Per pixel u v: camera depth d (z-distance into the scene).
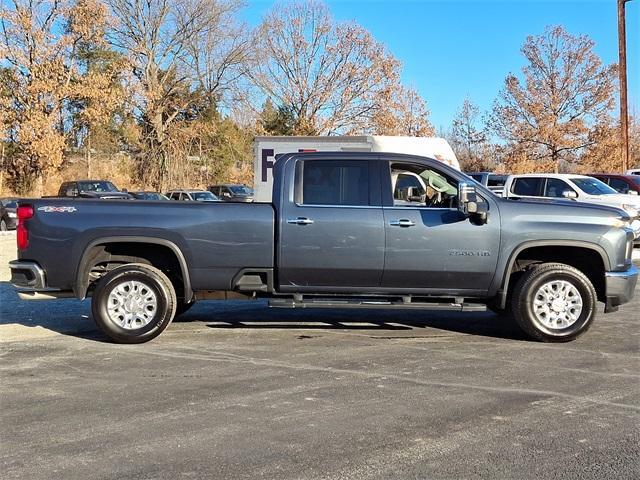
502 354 6.55
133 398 5.19
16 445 4.24
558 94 42.81
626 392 5.29
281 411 4.86
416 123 47.97
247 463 3.96
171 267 7.37
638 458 4.01
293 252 6.92
